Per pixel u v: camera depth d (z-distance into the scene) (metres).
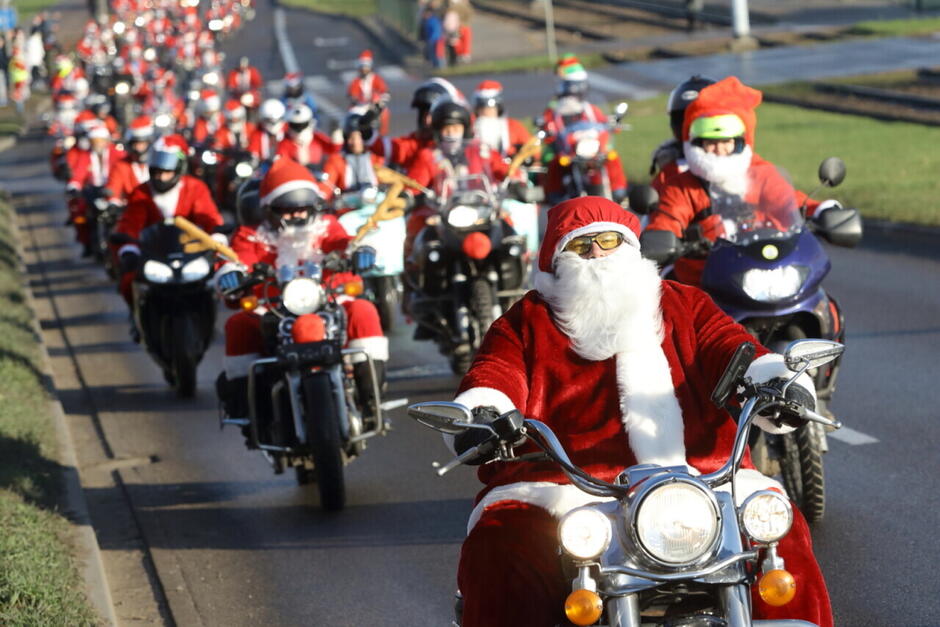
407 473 17.52
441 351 22.55
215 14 122.00
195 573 14.41
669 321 8.73
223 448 19.58
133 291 23.38
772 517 7.54
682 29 93.88
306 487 17.38
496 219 22.20
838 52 74.69
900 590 12.52
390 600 13.27
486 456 8.03
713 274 13.99
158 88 72.50
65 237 45.09
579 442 8.49
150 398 23.12
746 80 67.81
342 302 17.22
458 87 81.19
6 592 12.21
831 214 14.73
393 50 106.06
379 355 16.91
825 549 13.66
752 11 100.69
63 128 52.75
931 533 13.86
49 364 25.50
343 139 30.34
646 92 68.94
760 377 8.29
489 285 21.78
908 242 31.30
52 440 19.27
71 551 14.26
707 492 7.27
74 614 12.15
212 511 16.56
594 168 29.38
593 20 106.81
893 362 20.94
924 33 79.19
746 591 7.53
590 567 7.52
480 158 23.03
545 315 8.79
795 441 13.77
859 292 26.56
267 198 16.92
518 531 8.19
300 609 13.23
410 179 22.66
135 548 15.36
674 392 8.55
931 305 24.81
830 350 8.06
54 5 182.25
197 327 23.30
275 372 16.67
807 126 50.97
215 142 45.69
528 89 75.56
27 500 15.61
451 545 14.67
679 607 7.80
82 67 102.00
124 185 29.30
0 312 28.62
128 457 19.41
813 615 8.10
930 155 41.84
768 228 14.42
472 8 131.38
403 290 23.22
